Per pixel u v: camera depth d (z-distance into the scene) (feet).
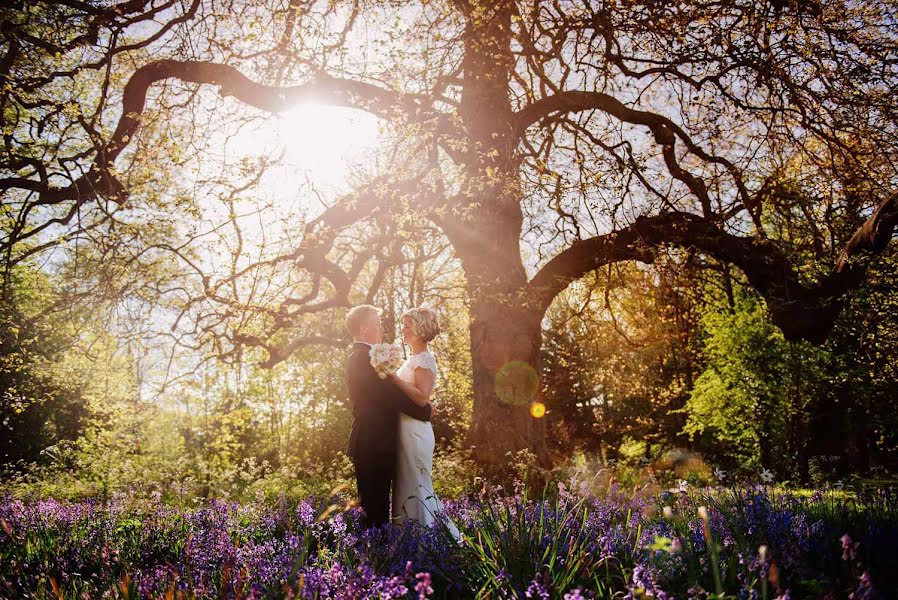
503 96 38.01
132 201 31.27
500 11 31.89
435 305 57.67
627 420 105.81
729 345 64.90
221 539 12.67
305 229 35.37
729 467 67.97
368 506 15.70
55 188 33.17
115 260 30.45
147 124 34.06
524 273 39.34
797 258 38.29
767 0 31.27
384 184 34.47
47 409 67.41
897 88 29.94
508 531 11.03
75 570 12.41
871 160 32.22
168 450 60.75
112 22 31.09
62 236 29.09
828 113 32.27
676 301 46.91
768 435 65.36
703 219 39.40
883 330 46.88
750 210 38.68
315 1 30.42
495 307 38.37
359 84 39.34
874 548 10.29
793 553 9.88
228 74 37.73
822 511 14.56
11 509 17.57
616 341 50.14
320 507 16.87
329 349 89.04
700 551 10.78
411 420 16.35
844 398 61.41
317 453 88.94
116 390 43.83
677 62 32.76
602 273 43.19
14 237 31.12
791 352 60.54
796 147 35.50
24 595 9.84
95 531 15.49
